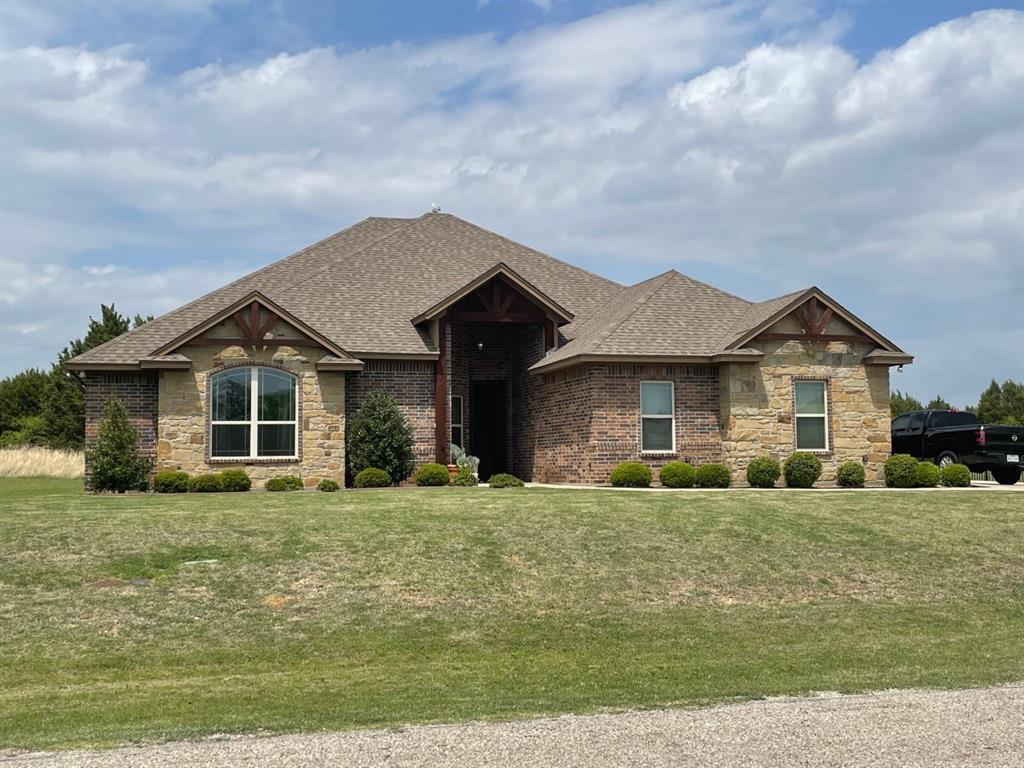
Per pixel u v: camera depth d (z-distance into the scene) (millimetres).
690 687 9781
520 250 34531
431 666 11180
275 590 13766
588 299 32344
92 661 11188
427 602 13609
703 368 26594
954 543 17625
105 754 7137
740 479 26094
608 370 25891
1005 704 8609
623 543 16453
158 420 24672
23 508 18562
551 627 12898
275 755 7039
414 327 28625
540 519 17719
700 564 15750
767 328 26422
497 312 28078
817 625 13453
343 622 12766
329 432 25672
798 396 26828
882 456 27125
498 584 14422
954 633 13188
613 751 7074
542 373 28203
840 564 16219
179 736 7695
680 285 29562
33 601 13016
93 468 24531
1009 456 27938
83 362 24812
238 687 10086
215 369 24891
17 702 9414
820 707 8516
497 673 10797
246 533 16219
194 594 13484
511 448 31172
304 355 25594
